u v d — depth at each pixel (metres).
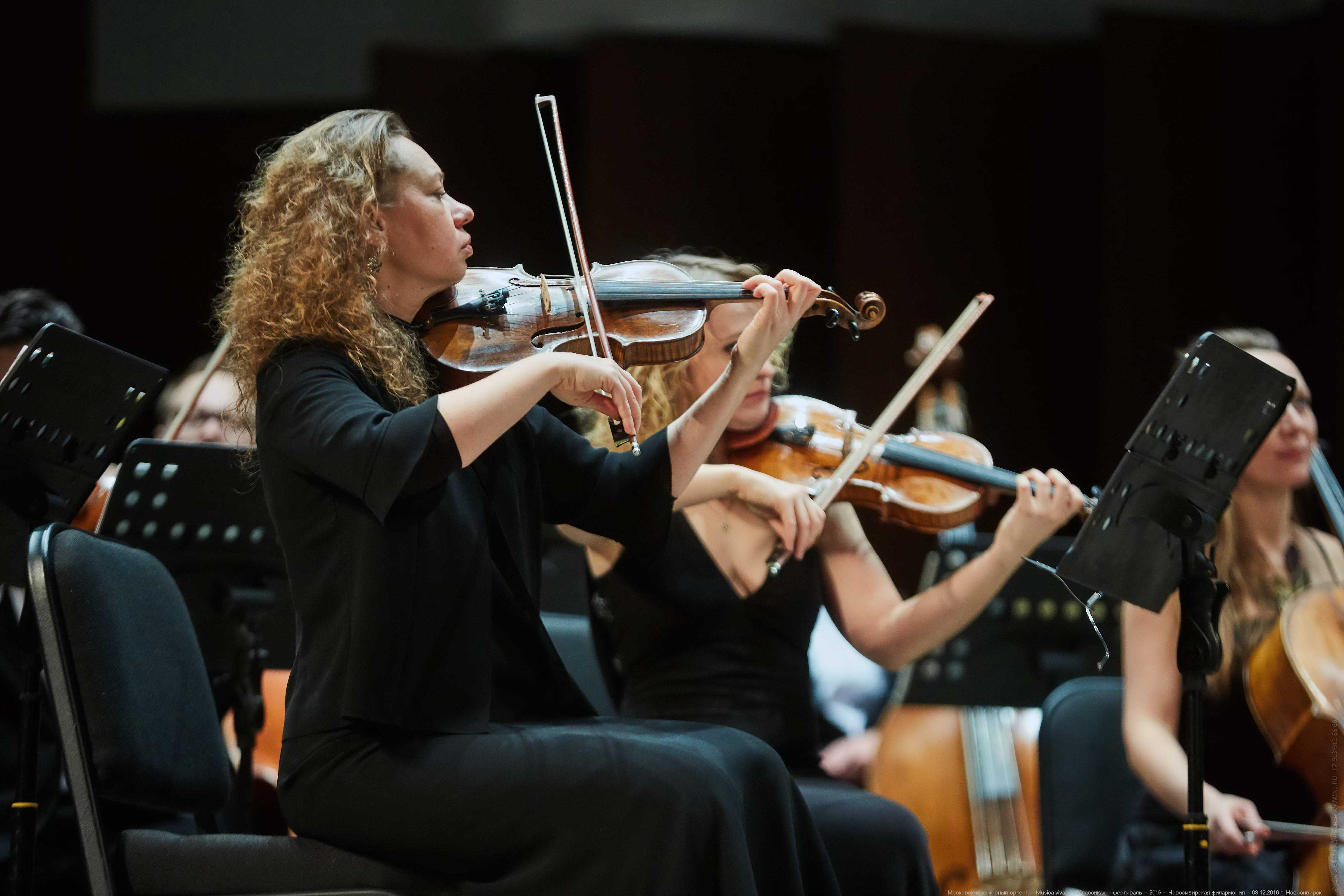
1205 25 14.45
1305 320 14.23
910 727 9.02
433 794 4.42
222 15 15.16
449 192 14.78
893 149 14.60
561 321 5.62
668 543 6.54
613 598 6.67
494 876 4.44
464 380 5.44
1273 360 7.17
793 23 14.85
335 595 4.63
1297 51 14.35
